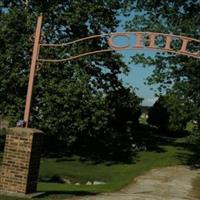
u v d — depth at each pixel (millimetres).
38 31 16000
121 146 44062
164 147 45531
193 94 32312
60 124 35156
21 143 15398
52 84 34625
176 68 32812
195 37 31344
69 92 34562
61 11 36812
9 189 15336
